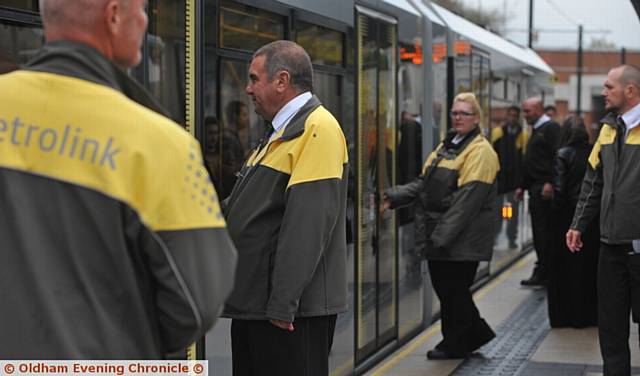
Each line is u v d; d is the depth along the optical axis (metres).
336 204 4.36
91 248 2.43
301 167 4.32
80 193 2.43
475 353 8.34
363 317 7.28
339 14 6.68
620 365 6.29
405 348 8.51
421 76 9.33
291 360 4.51
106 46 2.59
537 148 12.00
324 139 4.34
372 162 7.52
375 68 7.62
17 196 2.45
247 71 5.21
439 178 7.62
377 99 7.68
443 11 11.15
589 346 8.73
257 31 5.33
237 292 4.46
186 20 4.54
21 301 2.42
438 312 10.16
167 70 4.37
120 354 2.45
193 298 2.49
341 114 6.75
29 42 3.70
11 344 2.42
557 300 9.52
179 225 2.48
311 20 6.13
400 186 7.96
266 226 4.42
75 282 2.43
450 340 8.02
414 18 9.00
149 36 4.19
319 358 4.60
